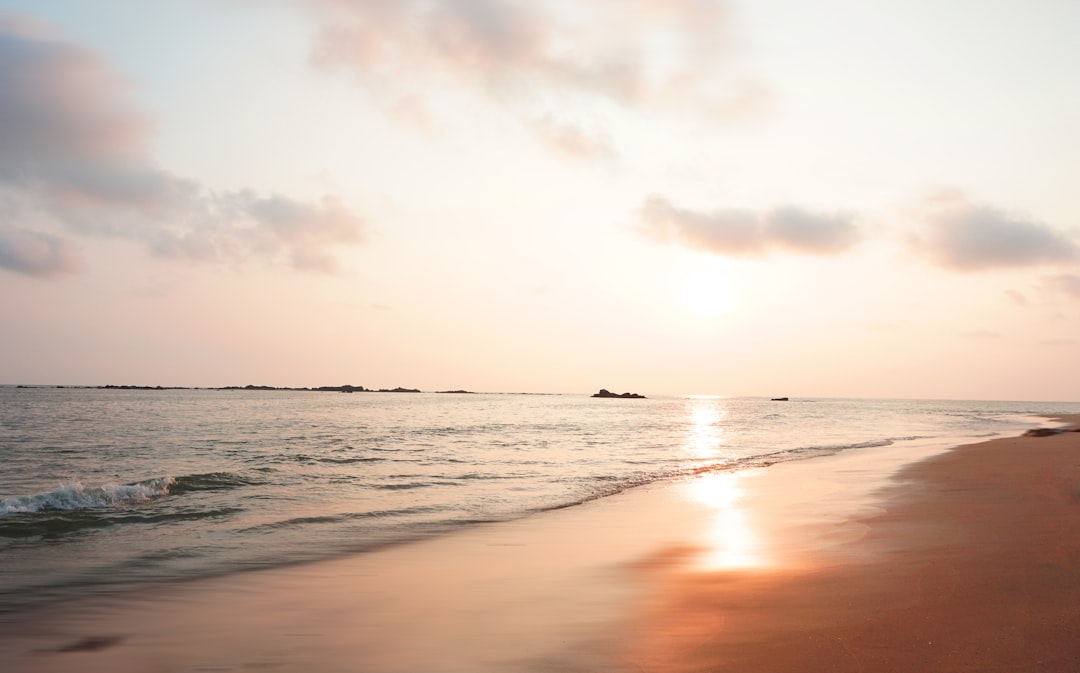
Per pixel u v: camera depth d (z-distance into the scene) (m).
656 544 11.93
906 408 173.62
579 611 7.71
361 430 50.34
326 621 7.64
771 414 108.19
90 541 12.84
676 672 5.52
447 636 6.95
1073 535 10.18
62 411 77.31
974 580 7.75
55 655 6.66
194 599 8.73
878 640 5.86
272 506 17.03
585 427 60.34
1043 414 114.56
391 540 12.85
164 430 47.19
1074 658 5.18
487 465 27.36
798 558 9.98
